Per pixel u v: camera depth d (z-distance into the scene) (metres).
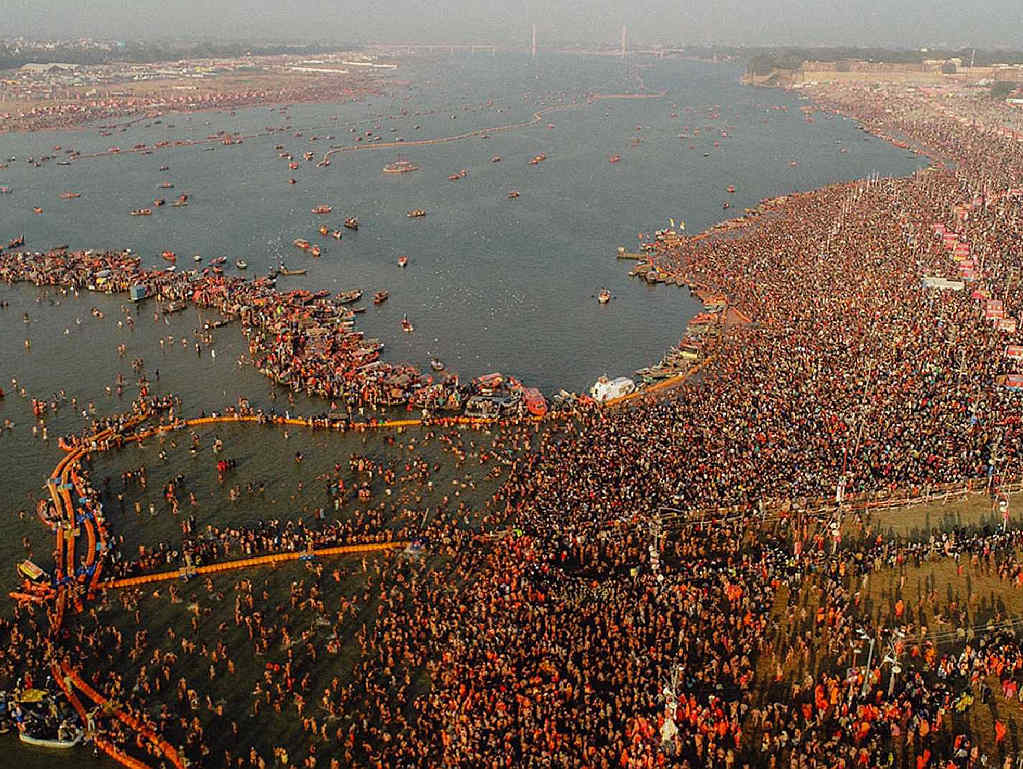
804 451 123.06
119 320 192.00
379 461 133.00
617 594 94.94
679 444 128.75
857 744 71.50
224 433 141.88
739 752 72.00
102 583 102.56
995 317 166.88
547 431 141.00
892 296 182.88
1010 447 121.25
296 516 118.38
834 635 85.69
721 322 185.62
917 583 93.56
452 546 109.06
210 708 83.62
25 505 120.25
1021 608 88.25
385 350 178.88
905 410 132.75
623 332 189.75
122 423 142.88
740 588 93.00
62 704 83.50
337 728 81.06
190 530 114.44
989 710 74.50
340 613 97.12
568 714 77.25
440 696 82.44
